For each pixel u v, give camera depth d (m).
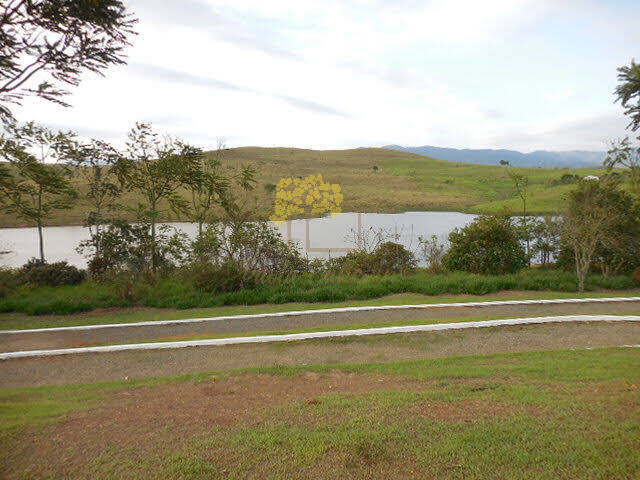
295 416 4.15
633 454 3.21
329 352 7.18
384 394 4.71
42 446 3.70
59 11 4.88
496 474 3.03
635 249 13.96
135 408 4.64
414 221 39.62
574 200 13.93
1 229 37.19
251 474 3.12
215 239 14.14
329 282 12.93
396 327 8.15
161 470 3.22
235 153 99.25
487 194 74.44
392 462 3.22
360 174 87.88
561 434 3.55
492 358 6.38
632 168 8.20
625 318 8.67
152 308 11.45
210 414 4.34
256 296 11.74
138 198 34.69
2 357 7.34
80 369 6.79
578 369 5.49
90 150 17.59
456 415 4.00
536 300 10.66
